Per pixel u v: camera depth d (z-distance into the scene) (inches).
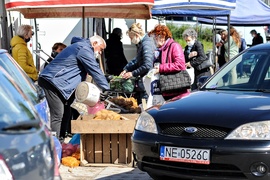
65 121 386.0
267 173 241.4
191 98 287.7
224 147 246.1
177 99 292.5
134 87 455.8
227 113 257.8
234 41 650.8
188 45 509.0
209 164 249.0
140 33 416.5
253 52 326.6
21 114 160.2
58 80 354.6
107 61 619.2
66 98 356.5
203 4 495.2
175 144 256.8
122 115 348.8
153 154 264.7
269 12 716.7
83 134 340.8
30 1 390.0
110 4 389.7
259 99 273.6
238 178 245.1
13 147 139.0
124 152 341.4
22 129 147.9
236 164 244.4
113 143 341.7
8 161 135.9
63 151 349.1
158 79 370.9
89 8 507.2
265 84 304.0
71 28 625.9
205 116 259.1
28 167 141.1
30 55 451.5
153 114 275.6
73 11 521.0
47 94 356.5
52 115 358.6
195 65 502.3
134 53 704.4
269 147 241.9
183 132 258.5
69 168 334.0
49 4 390.3
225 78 318.0
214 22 677.9
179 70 369.4
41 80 356.5
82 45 356.2
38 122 156.5
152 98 373.7
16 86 181.3
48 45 621.3
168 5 496.4
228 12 590.9
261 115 251.4
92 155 343.3
